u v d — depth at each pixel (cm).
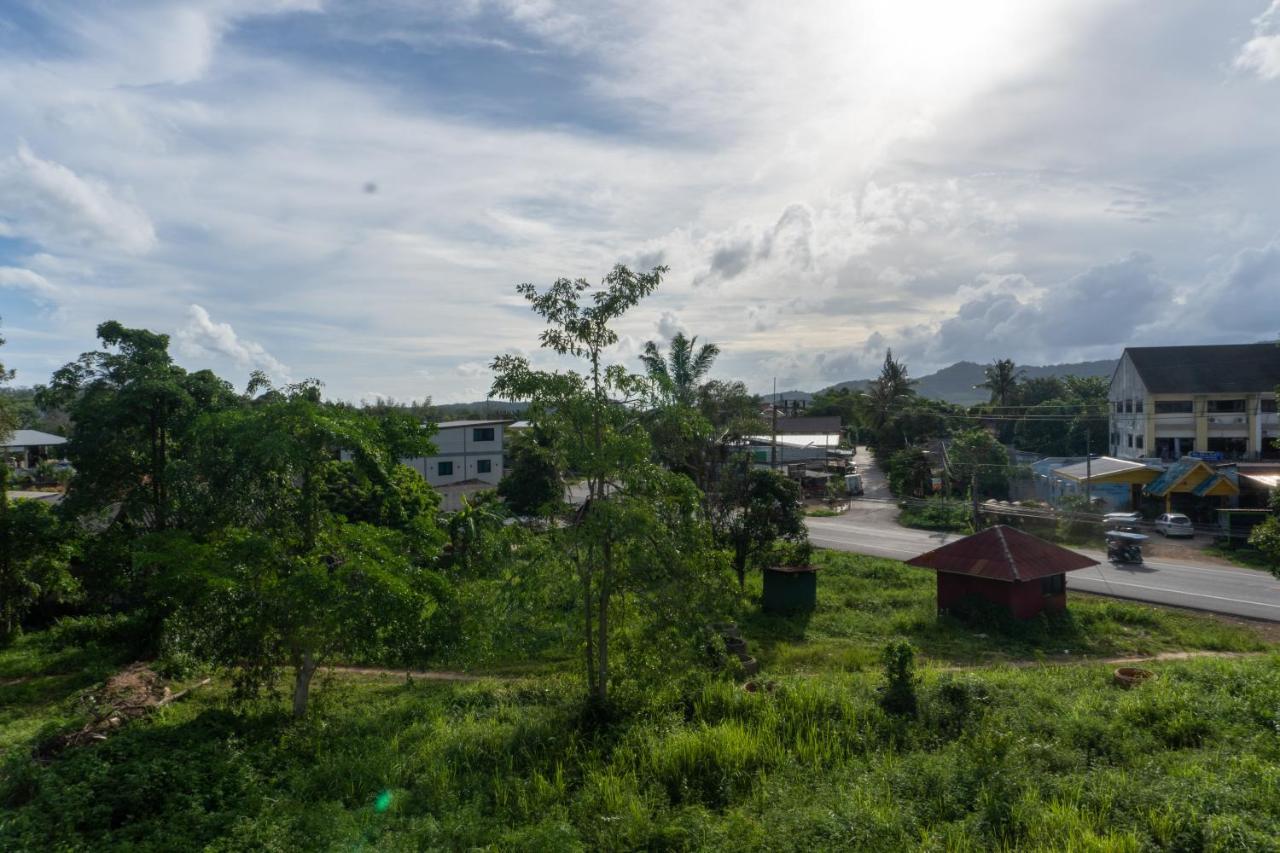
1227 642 1781
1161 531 3400
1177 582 2478
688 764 973
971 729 1093
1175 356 4781
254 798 883
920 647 1794
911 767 938
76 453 1759
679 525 1132
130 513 1778
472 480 4591
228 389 1902
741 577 2284
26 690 1469
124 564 1759
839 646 1800
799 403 10044
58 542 1856
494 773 984
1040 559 1984
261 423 1170
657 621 1131
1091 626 1952
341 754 1033
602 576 1137
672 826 798
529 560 1124
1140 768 945
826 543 3450
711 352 3612
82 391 1833
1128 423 4975
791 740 1066
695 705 1203
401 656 1210
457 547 2142
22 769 900
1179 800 811
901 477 5088
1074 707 1175
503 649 1133
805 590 2133
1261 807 791
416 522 1325
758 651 1722
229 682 1522
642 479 1108
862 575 2647
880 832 773
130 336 1838
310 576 1095
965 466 4703
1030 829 776
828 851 735
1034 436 6638
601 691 1157
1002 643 1825
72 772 885
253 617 1148
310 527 1235
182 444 1766
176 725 1138
